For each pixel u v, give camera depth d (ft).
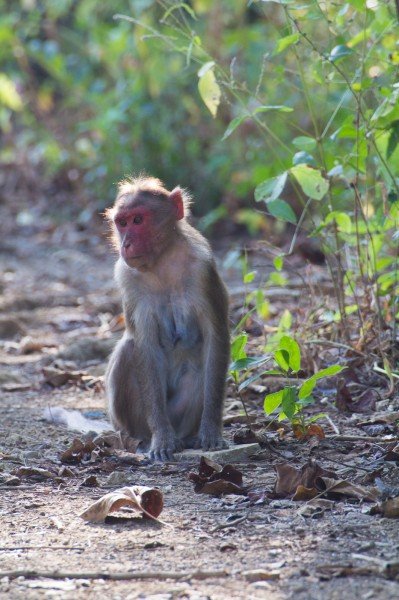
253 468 31.19
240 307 55.47
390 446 31.86
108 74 91.40
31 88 94.38
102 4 90.43
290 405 31.60
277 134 72.79
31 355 52.90
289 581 22.21
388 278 39.91
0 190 96.78
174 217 34.17
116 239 35.96
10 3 98.68
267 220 75.66
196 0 76.89
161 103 83.92
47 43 92.99
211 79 38.37
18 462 32.73
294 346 32.12
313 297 43.55
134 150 84.64
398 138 36.04
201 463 30.04
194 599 21.49
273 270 65.41
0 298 64.39
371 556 23.44
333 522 25.86
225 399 37.83
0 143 101.50
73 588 22.22
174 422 36.35
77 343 51.21
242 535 25.18
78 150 89.25
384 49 39.88
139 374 34.78
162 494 27.07
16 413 40.52
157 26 81.30
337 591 21.58
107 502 26.66
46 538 25.41
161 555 24.00
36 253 80.43
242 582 22.27
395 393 37.65
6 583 22.57
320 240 42.19
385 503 26.14
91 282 69.77
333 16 41.37
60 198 91.91
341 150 46.50
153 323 34.96
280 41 36.91
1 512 27.61
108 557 23.97
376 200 43.70
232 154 79.10
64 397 43.83
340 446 32.86
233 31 81.51
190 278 34.50
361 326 40.14
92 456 32.94
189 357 35.96
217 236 80.33
